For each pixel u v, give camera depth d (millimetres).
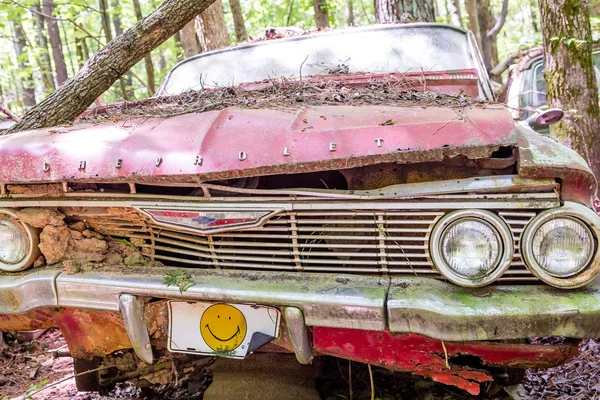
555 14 5027
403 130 1992
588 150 5066
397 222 2016
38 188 2271
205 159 2027
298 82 3119
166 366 2467
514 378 2473
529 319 1866
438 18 12000
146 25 3473
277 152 1990
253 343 2082
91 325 2270
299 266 2123
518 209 1947
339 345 2035
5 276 2312
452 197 1970
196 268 2229
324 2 10000
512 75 8320
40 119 3248
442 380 2002
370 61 3500
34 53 12125
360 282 2033
